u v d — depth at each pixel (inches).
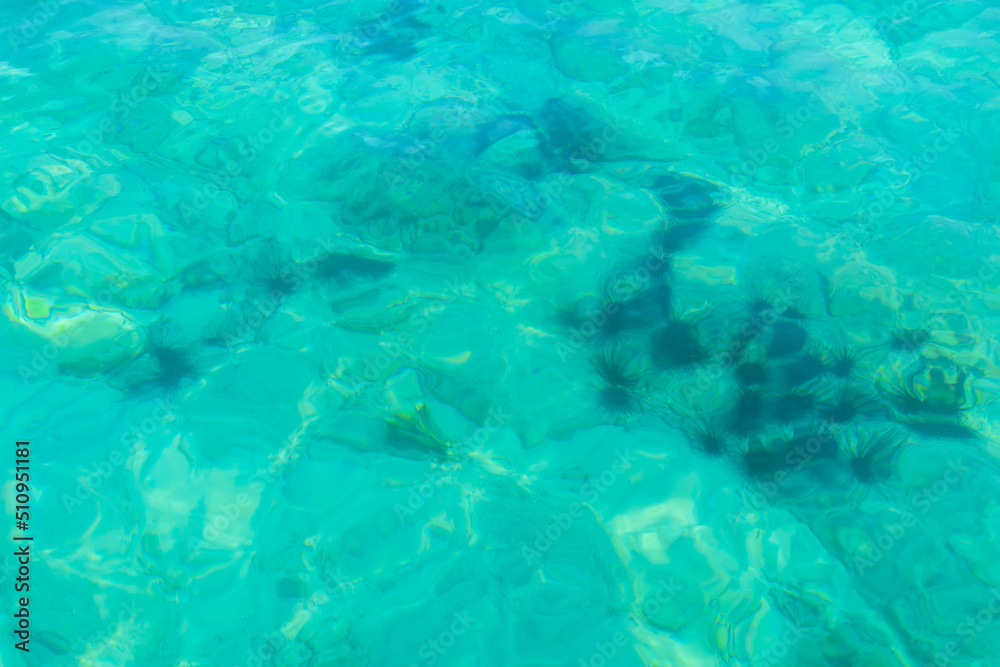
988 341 106.6
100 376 106.0
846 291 113.6
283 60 159.6
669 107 147.5
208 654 81.2
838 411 100.0
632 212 127.3
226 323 112.6
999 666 76.9
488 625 82.7
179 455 97.3
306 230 125.2
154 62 157.8
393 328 111.7
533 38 166.6
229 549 89.1
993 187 129.0
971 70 152.6
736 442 98.0
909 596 83.1
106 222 125.6
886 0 173.3
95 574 86.9
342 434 99.7
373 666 80.0
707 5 175.5
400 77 155.7
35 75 153.9
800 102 147.1
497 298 115.5
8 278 117.1
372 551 88.9
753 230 123.7
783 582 85.4
